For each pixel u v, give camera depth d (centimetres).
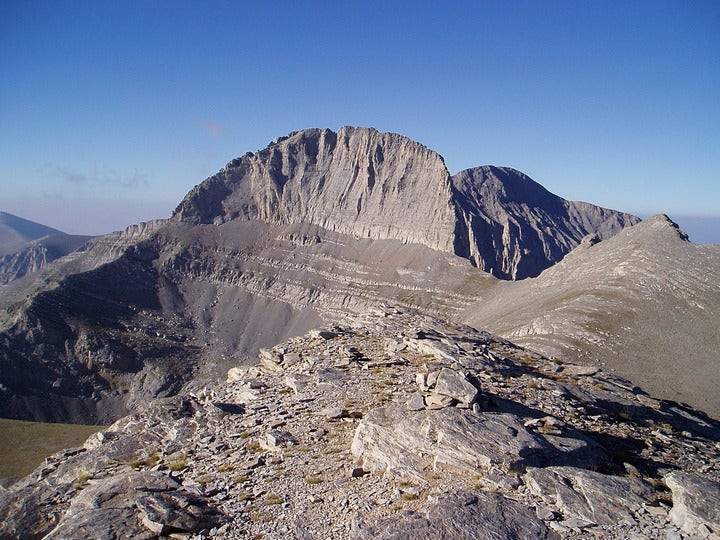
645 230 18100
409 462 2261
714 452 2909
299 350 4644
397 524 1794
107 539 1903
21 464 6097
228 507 2147
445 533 1728
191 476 2503
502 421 2467
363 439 2528
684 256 15688
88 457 2931
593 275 17462
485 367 3800
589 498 1909
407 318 5800
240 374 4584
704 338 12638
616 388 4062
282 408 3256
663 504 1919
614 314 14300
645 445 2839
